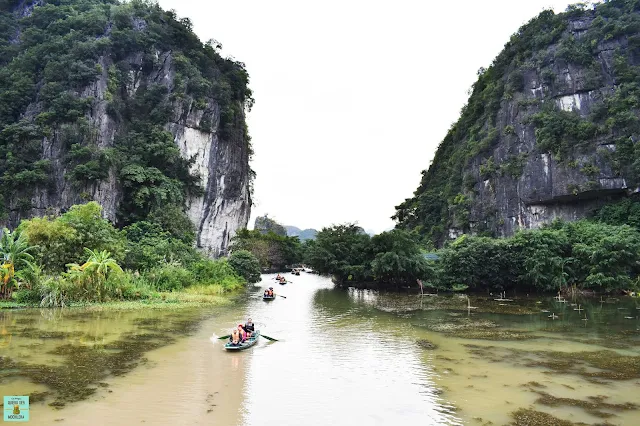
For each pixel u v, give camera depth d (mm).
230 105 73062
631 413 11227
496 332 21938
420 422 10602
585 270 40062
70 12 68125
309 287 49688
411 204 90562
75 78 56688
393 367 15344
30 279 26891
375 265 42719
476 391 12828
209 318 24672
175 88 64125
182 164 61750
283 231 124562
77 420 10062
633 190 50969
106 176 52031
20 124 52844
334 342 19359
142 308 27094
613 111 55219
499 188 63969
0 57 63250
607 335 21266
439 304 33688
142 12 69625
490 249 41594
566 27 66688
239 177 74562
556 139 58094
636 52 59938
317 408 11414
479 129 75125
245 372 14430
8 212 49031
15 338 17703
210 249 67062
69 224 32000
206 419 10500
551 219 57531
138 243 40625
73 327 20391
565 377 14266
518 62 70500
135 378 13297
